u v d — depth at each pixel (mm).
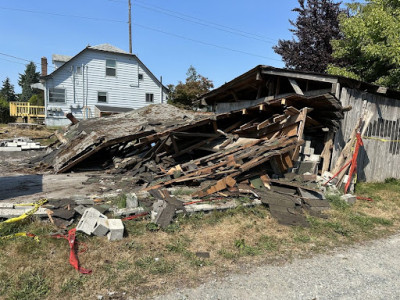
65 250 3627
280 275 3383
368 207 6156
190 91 31109
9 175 8359
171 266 3463
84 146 8945
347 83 7160
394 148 8867
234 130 8852
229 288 3076
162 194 5430
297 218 5059
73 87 22656
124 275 3236
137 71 24719
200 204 5121
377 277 3412
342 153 7246
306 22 16453
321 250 4113
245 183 6195
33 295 2822
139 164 8625
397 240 4609
